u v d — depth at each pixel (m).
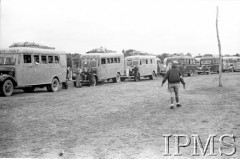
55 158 5.55
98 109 11.46
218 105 11.95
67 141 6.78
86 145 6.41
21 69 17.33
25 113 10.63
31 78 18.05
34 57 18.34
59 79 20.84
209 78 31.59
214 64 42.84
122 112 10.69
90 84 24.72
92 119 9.42
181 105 12.16
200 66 42.91
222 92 16.95
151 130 7.77
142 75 31.34
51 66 19.88
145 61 32.06
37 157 5.62
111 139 6.90
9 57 17.28
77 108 11.77
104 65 26.42
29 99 14.97
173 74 11.35
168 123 8.62
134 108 11.59
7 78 16.59
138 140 6.78
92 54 25.81
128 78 32.56
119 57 29.52
